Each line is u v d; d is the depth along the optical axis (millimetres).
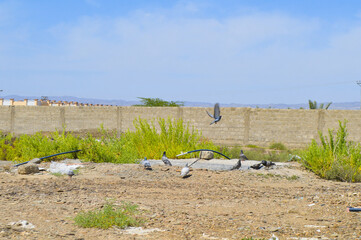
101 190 9883
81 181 11070
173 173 12688
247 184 11609
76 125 40469
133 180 11453
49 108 41000
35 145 16156
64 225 6539
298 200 9531
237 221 7250
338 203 9078
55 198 8711
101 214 7035
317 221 7379
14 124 41719
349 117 34188
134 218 7191
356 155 13930
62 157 15617
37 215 7082
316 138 34969
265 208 8555
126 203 8258
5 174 12133
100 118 40000
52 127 40938
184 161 14719
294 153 23078
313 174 13805
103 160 15266
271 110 35938
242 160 15758
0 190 9414
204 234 6344
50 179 11258
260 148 34031
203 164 14211
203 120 37250
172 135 17656
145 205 8336
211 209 8281
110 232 6297
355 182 12836
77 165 13586
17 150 16625
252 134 36281
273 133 35875
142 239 5980
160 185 10875
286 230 6652
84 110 40312
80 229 6391
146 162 13086
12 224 6312
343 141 14984
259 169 14258
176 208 8211
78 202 8359
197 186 10953
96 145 15531
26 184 10352
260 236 6262
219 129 37000
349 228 6801
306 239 6105
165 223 6977
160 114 38250
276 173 13477
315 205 8875
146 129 18094
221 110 36875
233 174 13023
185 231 6492
